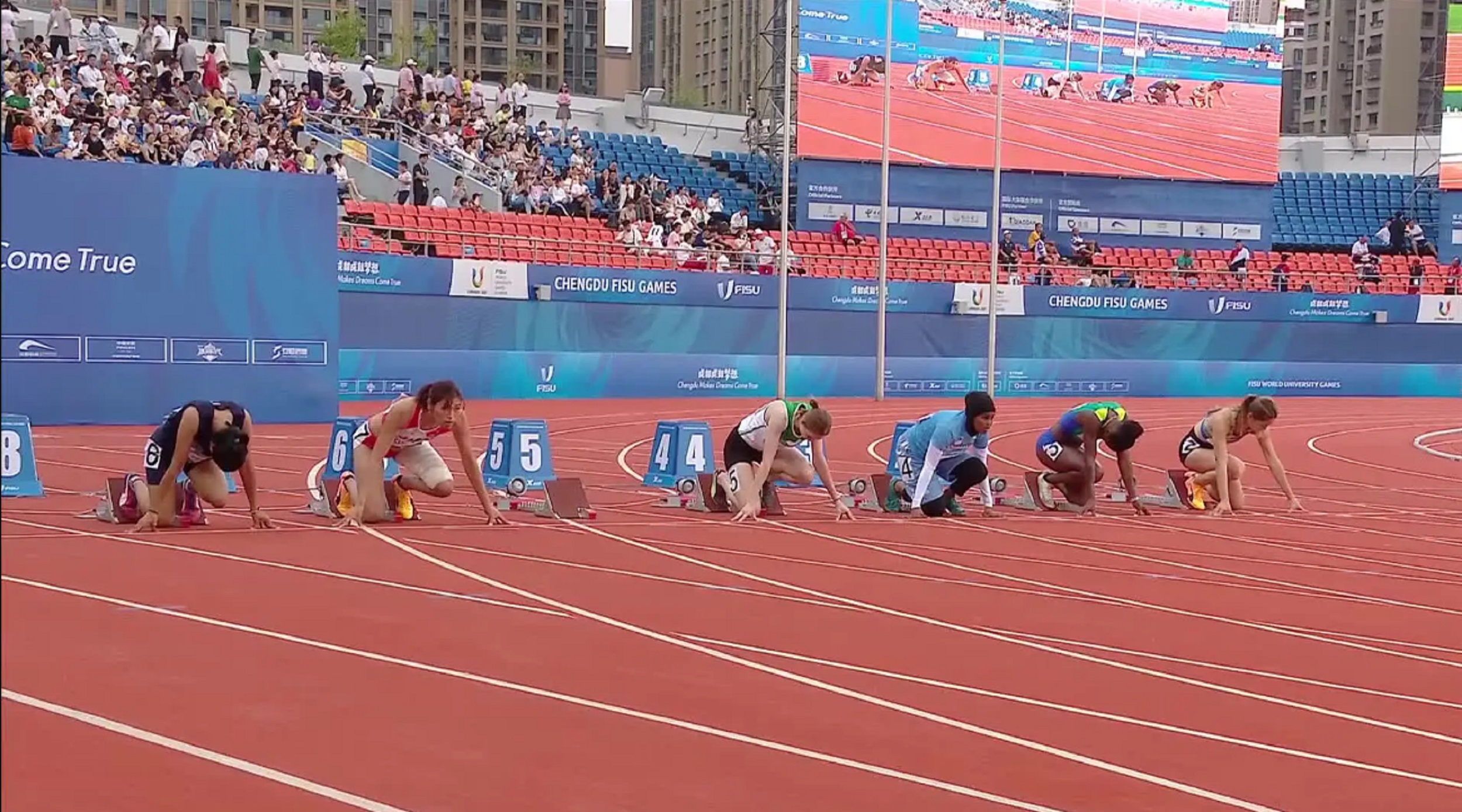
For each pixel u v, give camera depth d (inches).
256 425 999.6
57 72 1358.3
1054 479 624.1
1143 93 1804.9
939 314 1626.5
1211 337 1742.1
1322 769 250.4
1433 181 2092.8
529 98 1895.9
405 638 320.8
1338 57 5565.9
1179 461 927.7
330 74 1696.6
